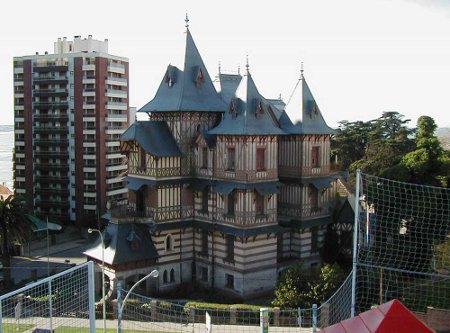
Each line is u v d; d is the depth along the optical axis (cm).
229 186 5297
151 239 5569
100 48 10888
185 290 5547
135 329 4184
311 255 5919
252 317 4466
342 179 7806
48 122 10525
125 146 5847
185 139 5712
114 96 10400
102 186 10156
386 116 11738
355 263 2541
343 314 3459
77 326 3047
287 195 5897
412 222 4372
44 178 10588
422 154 5422
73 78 10181
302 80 5916
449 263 3944
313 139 5806
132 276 5372
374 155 8744
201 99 5816
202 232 5778
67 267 7200
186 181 5712
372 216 4097
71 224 10406
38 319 2964
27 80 10606
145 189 5681
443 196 4909
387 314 1372
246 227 5234
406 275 3869
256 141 5228
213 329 4031
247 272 5291
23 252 7938
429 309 3234
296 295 4412
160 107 5794
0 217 6044
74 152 10288
